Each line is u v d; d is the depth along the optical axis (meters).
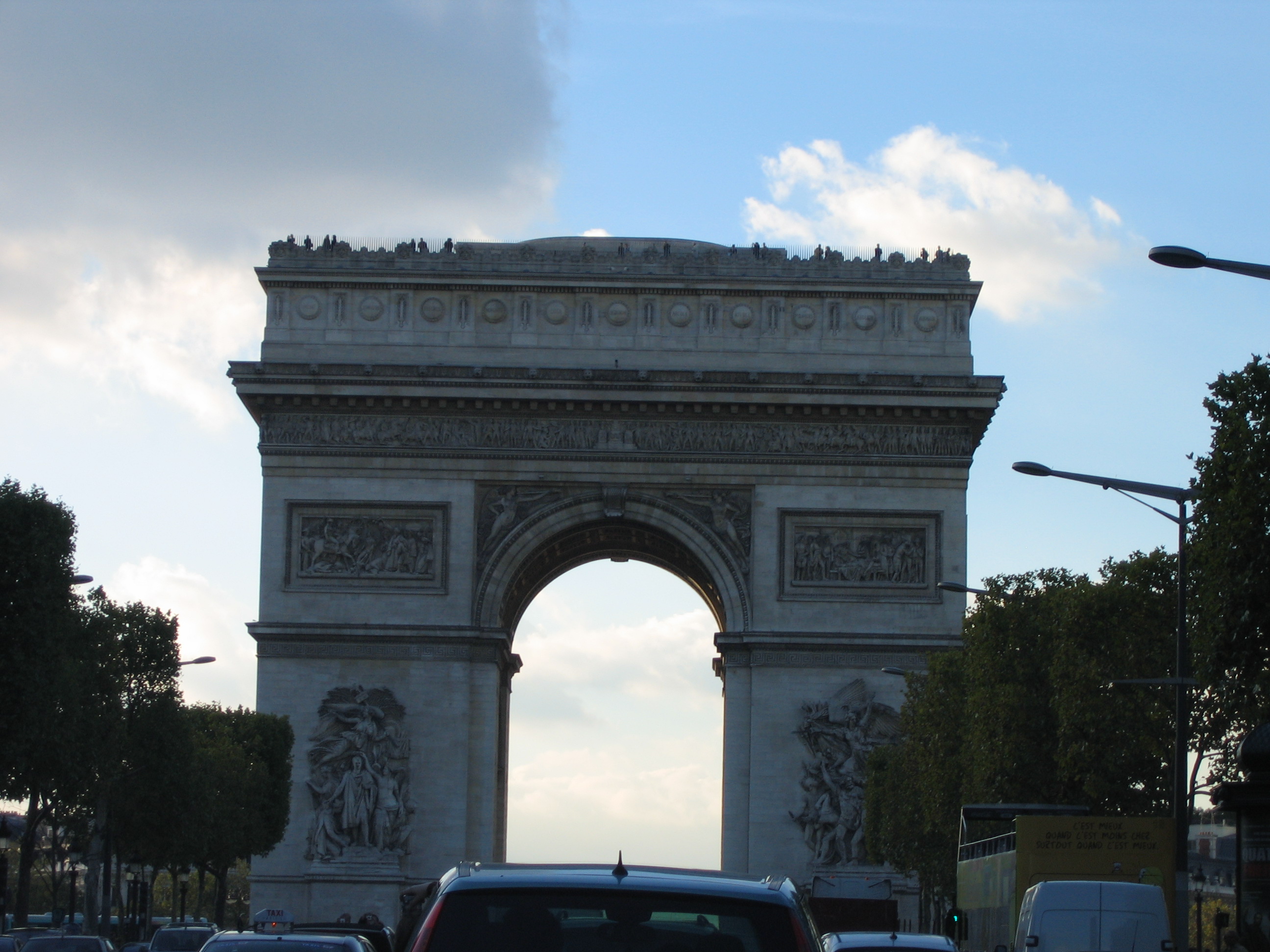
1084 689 111.94
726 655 165.50
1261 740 81.25
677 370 166.38
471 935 23.61
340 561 165.38
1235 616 83.12
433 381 165.38
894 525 166.00
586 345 167.75
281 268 167.88
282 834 181.75
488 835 163.25
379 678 164.12
